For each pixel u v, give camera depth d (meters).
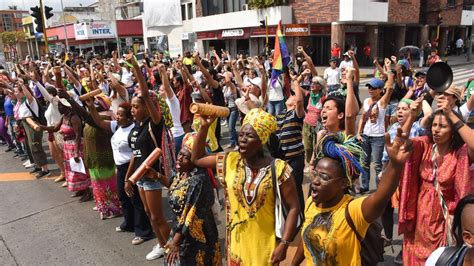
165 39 34.81
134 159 4.31
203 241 3.18
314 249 2.40
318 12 23.39
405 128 3.17
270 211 2.64
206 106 2.78
